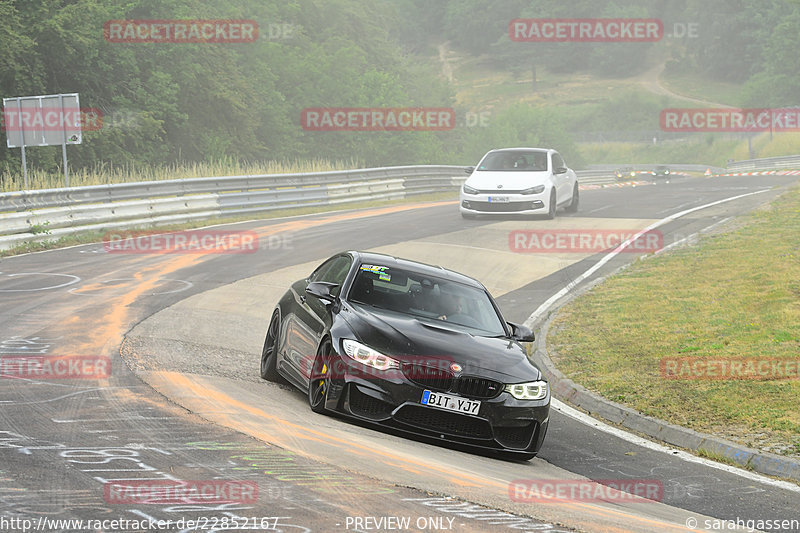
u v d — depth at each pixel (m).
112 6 127.81
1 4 110.69
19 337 32.16
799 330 39.56
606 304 49.34
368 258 29.12
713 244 64.44
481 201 78.06
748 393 31.83
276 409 24.52
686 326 42.56
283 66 197.50
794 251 57.34
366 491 17.42
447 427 23.66
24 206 61.09
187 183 79.19
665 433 28.89
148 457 18.27
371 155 196.25
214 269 53.72
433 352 23.97
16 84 114.50
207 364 30.72
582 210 88.94
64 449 18.38
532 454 24.47
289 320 28.75
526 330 27.56
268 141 178.25
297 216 86.31
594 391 33.84
